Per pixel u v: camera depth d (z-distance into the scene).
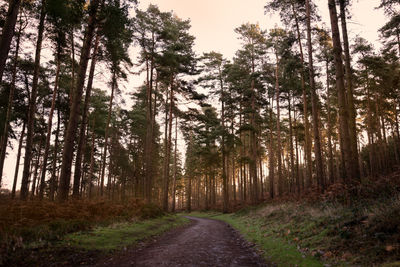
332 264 4.67
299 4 16.41
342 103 10.76
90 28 11.84
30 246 5.71
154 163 37.03
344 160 10.58
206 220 23.97
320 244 6.00
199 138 32.41
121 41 16.25
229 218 23.23
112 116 32.34
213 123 28.34
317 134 14.27
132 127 33.97
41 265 4.97
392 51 21.77
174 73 24.91
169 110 27.55
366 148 38.19
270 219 13.09
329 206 9.03
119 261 5.82
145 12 21.16
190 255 6.59
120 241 7.84
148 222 13.37
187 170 49.47
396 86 25.03
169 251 7.14
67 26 12.79
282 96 26.83
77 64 18.50
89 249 6.39
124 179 36.00
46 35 14.40
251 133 31.55
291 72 17.97
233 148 29.92
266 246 7.49
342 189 9.69
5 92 17.34
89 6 11.02
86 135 28.39
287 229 8.95
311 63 14.89
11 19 7.32
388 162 29.86
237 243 8.91
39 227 7.03
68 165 10.69
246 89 27.62
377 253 4.42
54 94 18.03
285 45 17.80
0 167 14.63
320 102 25.69
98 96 27.30
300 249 6.16
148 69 23.12
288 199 16.84
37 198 10.65
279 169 24.52
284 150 45.53
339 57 11.13
